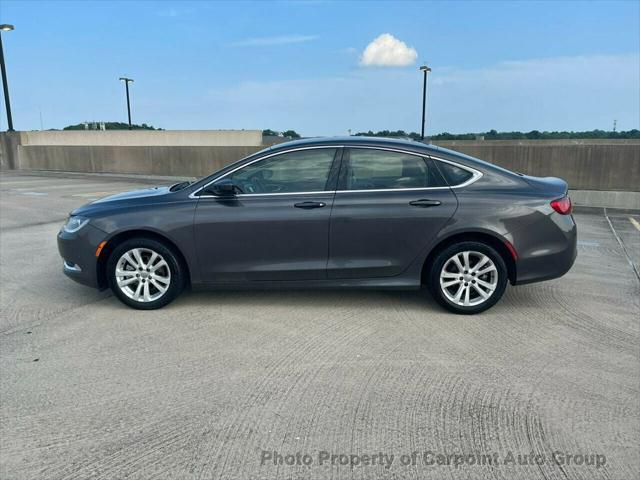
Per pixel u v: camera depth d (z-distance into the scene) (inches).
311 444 115.9
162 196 199.2
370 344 168.6
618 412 128.3
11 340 173.2
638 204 448.8
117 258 197.3
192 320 190.4
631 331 179.3
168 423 124.3
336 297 215.2
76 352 163.6
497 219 187.2
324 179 192.7
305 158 193.5
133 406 131.8
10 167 910.4
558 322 187.6
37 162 878.4
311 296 216.7
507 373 148.3
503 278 191.2
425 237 189.0
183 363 155.6
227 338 173.9
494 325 184.7
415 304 206.5
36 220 403.2
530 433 119.6
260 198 192.2
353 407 130.6
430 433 119.7
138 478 105.4
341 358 158.4
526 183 194.2
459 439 117.4
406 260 191.5
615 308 202.5
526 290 225.1
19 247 311.3
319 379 145.0
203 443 116.5
